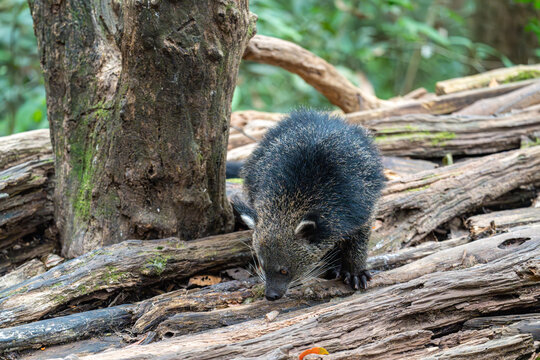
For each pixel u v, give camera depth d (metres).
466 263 4.86
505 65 12.91
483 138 7.60
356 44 12.27
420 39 12.20
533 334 3.95
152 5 4.16
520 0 10.97
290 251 4.79
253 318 4.48
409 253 5.33
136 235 5.27
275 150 5.24
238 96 9.26
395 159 7.34
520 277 4.14
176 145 4.89
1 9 9.85
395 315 4.05
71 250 5.39
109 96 5.18
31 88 10.36
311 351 3.72
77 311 4.59
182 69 4.47
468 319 4.21
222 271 5.35
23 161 6.21
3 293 4.42
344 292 4.84
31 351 4.07
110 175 5.12
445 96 8.59
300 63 8.38
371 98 9.11
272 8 10.34
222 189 5.45
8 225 5.58
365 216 4.88
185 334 4.22
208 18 4.33
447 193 6.16
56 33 5.28
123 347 4.10
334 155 4.97
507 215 5.76
